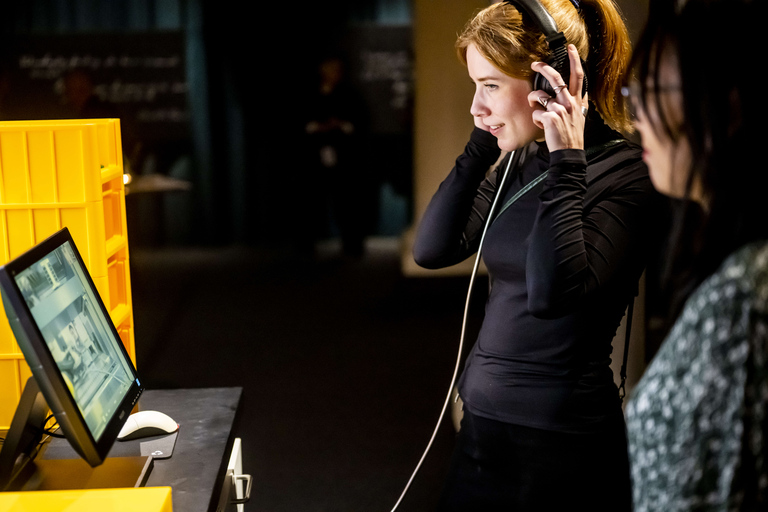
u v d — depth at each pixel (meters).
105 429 1.05
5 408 1.26
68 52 6.55
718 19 0.72
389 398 3.34
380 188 6.96
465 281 5.37
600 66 1.17
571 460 1.12
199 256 6.58
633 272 1.13
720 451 0.69
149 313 4.78
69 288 1.12
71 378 1.01
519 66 1.11
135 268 5.60
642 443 0.74
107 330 1.22
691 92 0.73
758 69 0.70
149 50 6.61
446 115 4.57
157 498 0.95
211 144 6.77
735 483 0.68
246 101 6.77
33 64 6.54
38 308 0.99
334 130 6.30
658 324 3.15
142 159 6.73
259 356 3.92
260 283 5.58
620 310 1.15
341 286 5.45
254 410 3.21
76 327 1.09
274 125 6.80
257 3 6.61
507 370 1.16
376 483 2.56
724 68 0.71
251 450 2.83
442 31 4.47
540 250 1.06
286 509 2.38
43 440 1.25
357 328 4.41
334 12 6.68
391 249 6.77
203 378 3.59
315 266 6.15
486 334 1.21
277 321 4.57
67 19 6.53
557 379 1.13
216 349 4.05
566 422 1.12
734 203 0.73
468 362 1.26
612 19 1.17
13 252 1.28
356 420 3.10
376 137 6.89
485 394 1.18
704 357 0.69
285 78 6.74
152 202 6.77
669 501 0.71
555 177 1.07
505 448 1.16
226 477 1.37
